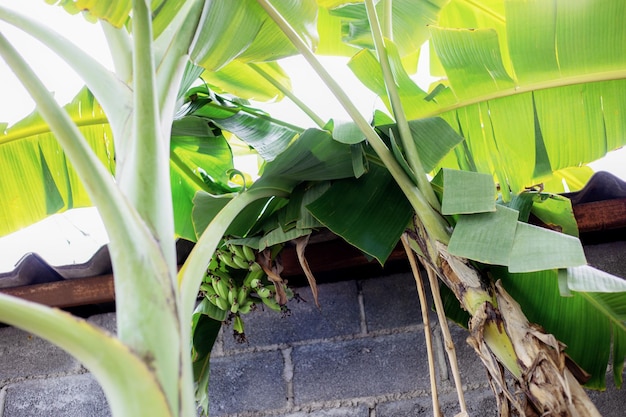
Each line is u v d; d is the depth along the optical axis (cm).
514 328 150
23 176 207
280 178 182
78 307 235
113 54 147
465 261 158
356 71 183
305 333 227
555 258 144
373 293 229
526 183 185
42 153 207
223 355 229
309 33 179
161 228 118
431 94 183
